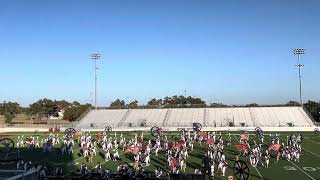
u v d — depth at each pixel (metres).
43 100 148.62
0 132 90.62
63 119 133.25
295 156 50.44
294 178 40.78
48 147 59.88
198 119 98.94
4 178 26.94
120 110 107.25
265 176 41.72
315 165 47.47
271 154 54.78
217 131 84.69
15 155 55.47
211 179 38.69
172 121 98.56
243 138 62.66
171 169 43.44
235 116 99.06
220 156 45.16
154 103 154.62
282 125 92.06
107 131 79.81
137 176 36.50
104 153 56.50
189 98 163.12
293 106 102.38
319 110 110.12
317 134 79.19
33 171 29.22
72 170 44.91
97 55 105.81
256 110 101.44
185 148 53.88
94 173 37.50
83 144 57.59
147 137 74.06
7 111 153.25
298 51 101.75
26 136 78.25
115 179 36.00
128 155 54.88
